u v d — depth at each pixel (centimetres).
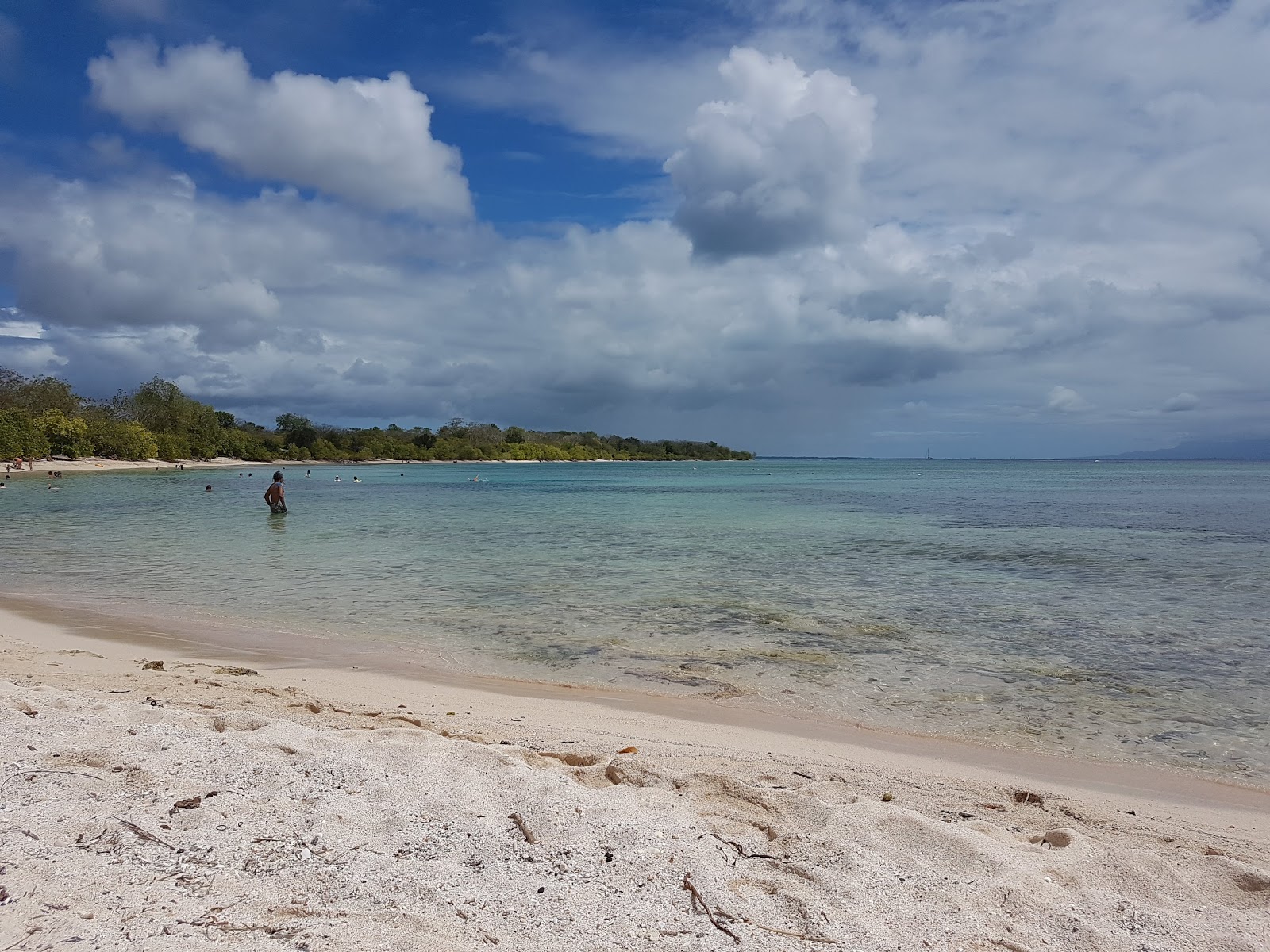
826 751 709
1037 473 13850
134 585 1642
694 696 888
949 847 447
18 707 653
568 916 337
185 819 421
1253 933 361
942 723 801
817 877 395
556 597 1499
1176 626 1255
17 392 10650
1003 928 353
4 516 3391
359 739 624
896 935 340
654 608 1391
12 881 332
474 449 19925
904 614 1341
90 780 473
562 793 490
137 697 785
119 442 11188
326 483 7688
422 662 1027
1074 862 438
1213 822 570
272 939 300
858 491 6644
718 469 17425
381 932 310
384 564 1958
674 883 377
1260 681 950
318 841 405
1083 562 2014
